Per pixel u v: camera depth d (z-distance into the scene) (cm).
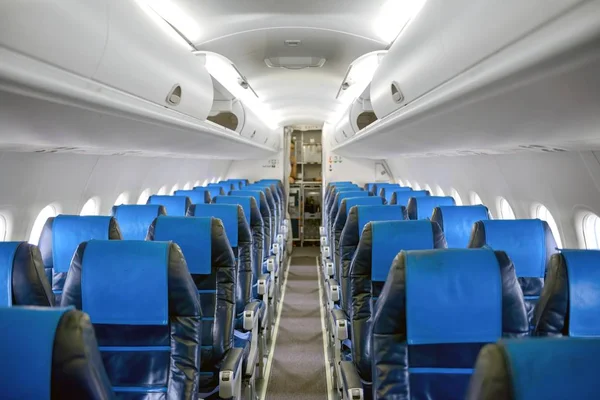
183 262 191
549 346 79
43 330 96
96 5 181
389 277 174
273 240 707
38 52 149
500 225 297
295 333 596
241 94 637
